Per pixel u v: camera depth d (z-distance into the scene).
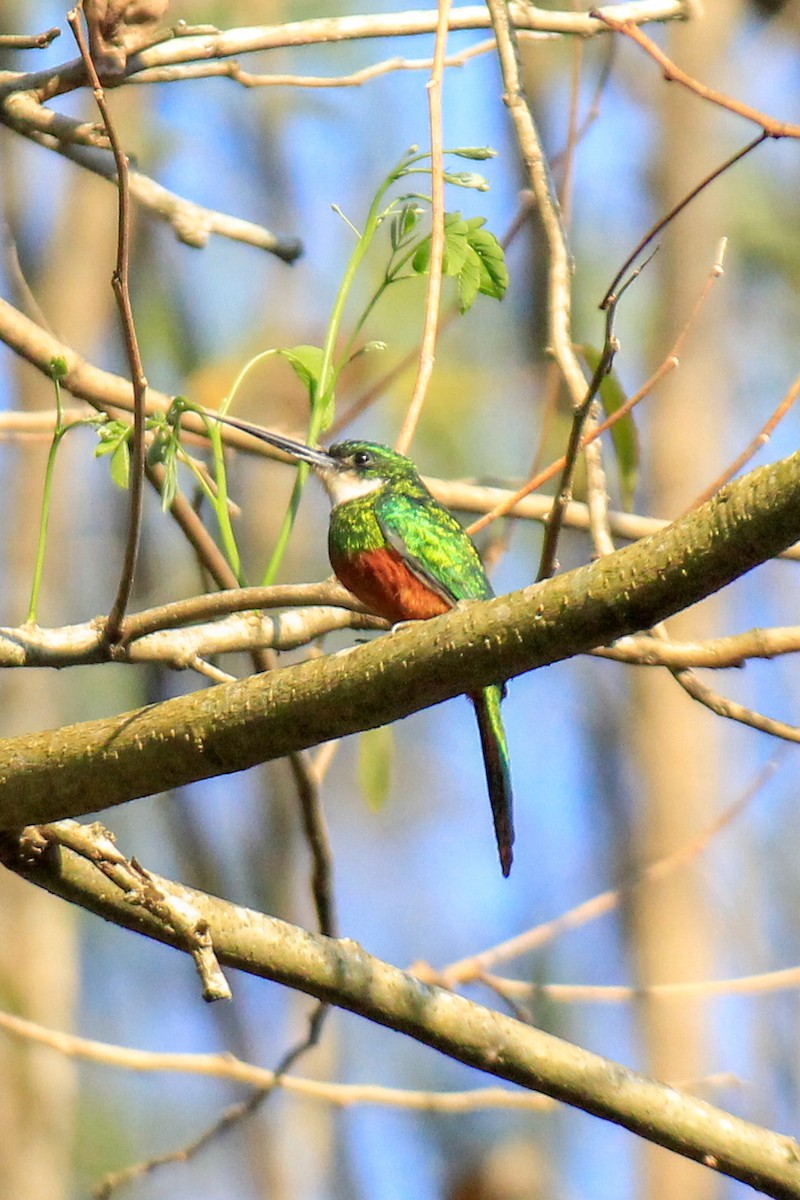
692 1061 12.28
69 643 5.26
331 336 6.64
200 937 4.77
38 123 7.45
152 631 5.16
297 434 8.30
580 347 7.55
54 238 12.16
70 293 11.98
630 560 4.04
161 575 12.11
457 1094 7.52
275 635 6.16
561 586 4.12
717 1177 12.17
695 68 13.83
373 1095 7.50
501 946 7.85
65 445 11.98
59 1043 7.22
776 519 3.83
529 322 12.76
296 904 12.26
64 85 7.37
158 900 4.79
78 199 12.18
